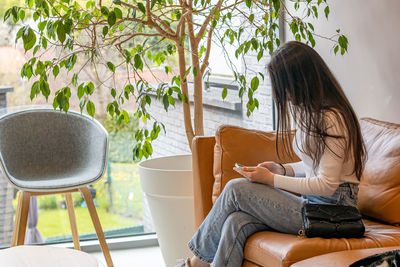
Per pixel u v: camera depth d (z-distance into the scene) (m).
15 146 3.42
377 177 2.49
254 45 2.99
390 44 3.05
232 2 3.73
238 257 2.30
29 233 3.67
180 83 3.34
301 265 1.93
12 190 3.62
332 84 2.24
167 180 3.01
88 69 3.60
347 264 1.83
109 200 3.79
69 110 3.59
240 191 2.32
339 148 2.17
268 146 2.77
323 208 2.19
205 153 2.81
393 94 3.06
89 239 3.79
